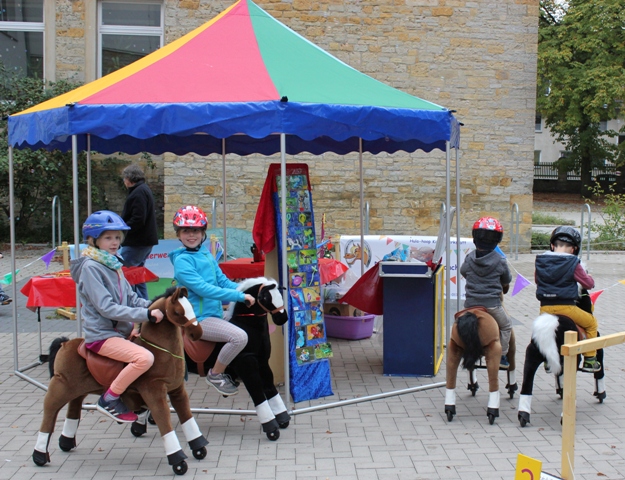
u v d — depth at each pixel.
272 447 4.91
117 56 16.39
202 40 6.62
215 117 5.34
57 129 5.73
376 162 14.95
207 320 4.99
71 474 4.46
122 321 4.49
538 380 6.71
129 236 7.61
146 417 5.24
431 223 15.05
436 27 14.88
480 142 15.15
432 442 5.01
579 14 30.42
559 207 31.78
